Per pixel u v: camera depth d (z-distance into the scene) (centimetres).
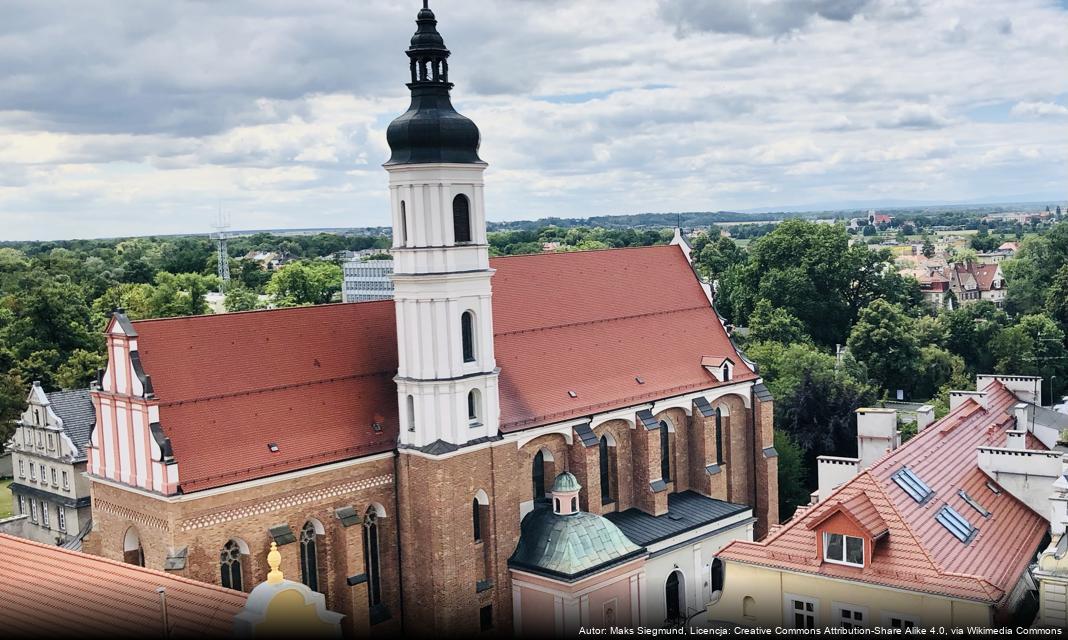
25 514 9350
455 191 5866
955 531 4700
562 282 7344
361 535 5806
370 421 6072
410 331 5919
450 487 5859
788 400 9525
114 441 5497
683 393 7294
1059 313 17412
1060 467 5238
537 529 6244
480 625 6088
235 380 5666
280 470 5503
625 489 7062
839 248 15412
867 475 4862
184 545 5181
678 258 8312
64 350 14725
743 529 7256
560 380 6781
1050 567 4003
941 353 13738
